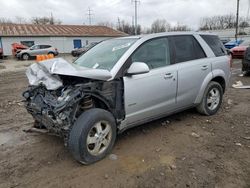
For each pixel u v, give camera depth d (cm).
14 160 394
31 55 2864
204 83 540
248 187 321
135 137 465
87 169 363
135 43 439
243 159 385
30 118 593
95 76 365
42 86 373
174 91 482
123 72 405
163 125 521
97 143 376
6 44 3594
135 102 422
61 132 367
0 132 509
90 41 4212
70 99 351
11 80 1300
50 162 385
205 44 560
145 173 351
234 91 838
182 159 386
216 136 469
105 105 401
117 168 364
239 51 1872
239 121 545
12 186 329
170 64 481
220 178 338
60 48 3981
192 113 591
